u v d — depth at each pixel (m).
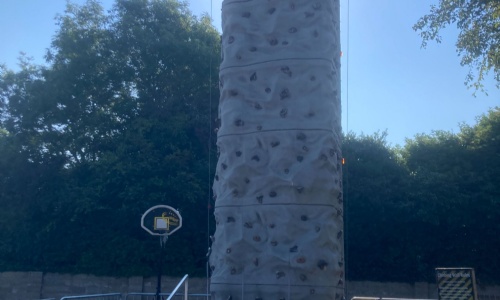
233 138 9.20
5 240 26.39
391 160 26.27
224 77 9.52
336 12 9.78
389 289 25.19
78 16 28.05
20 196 25.97
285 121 8.95
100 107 27.66
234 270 8.82
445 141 27.28
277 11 9.34
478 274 25.17
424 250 25.36
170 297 11.40
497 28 17.78
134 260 25.05
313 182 8.73
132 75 27.34
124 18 27.75
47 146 26.58
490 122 27.12
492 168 25.53
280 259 8.56
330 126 8.98
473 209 24.88
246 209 8.91
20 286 25.22
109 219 25.61
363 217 25.23
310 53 9.14
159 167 25.05
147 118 26.81
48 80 26.97
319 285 8.52
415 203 24.84
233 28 9.55
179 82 27.30
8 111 27.31
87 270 25.28
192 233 25.58
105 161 25.03
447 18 18.22
